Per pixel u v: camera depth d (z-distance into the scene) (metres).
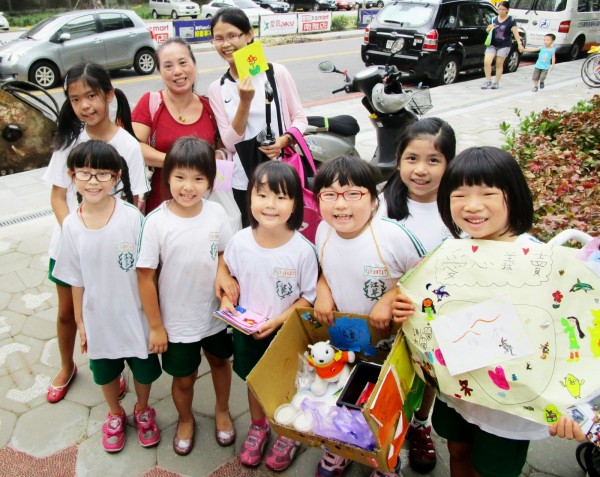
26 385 2.72
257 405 2.23
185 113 2.84
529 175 3.89
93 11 10.62
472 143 6.36
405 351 1.76
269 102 2.86
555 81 10.23
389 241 1.88
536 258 1.52
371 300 1.96
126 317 2.15
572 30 12.10
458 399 1.69
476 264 1.57
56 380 2.66
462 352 1.56
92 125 2.34
